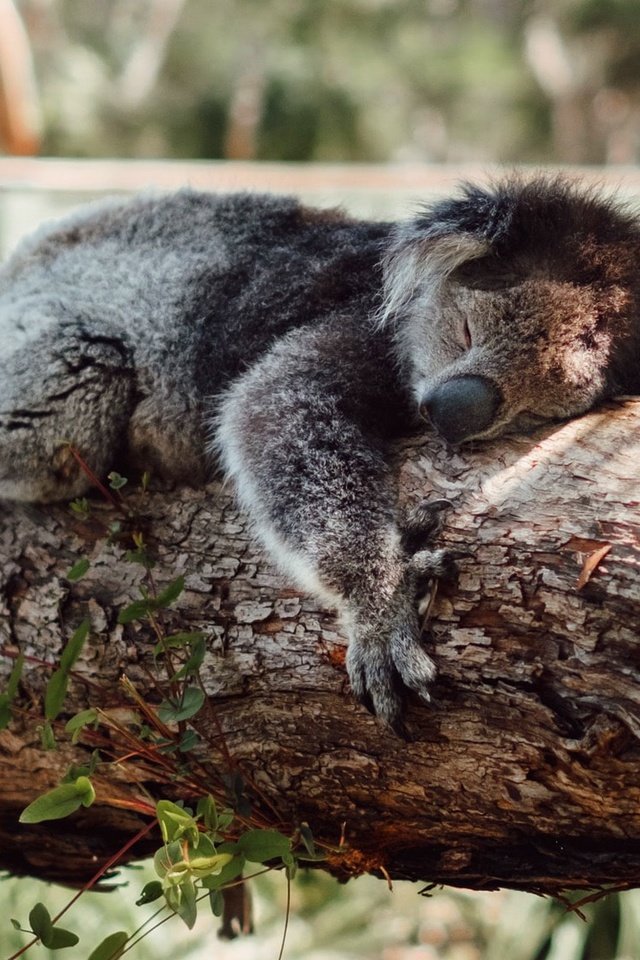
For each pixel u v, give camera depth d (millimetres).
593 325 1275
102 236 1495
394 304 1336
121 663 1235
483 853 1190
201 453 1412
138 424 1405
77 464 1379
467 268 1321
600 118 6488
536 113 6254
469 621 1155
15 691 1201
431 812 1186
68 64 5430
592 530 1141
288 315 1403
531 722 1133
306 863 1252
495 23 6656
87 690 1237
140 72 5801
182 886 1112
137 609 1203
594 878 1161
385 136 5543
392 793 1187
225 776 1206
